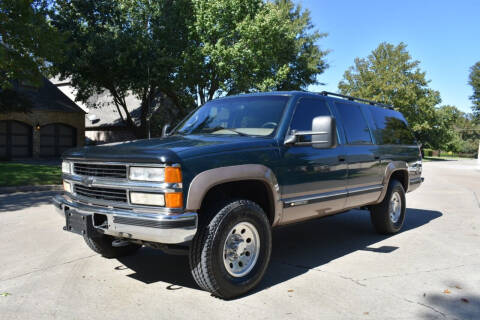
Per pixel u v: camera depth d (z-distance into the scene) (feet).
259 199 13.70
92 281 13.28
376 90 148.46
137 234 10.86
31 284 12.97
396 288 12.80
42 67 53.88
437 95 167.22
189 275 13.94
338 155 16.05
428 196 37.76
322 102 16.44
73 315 10.66
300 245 18.42
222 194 12.79
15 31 46.78
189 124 16.49
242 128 14.66
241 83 80.07
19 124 84.12
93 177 12.21
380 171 19.04
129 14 80.48
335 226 22.76
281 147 13.57
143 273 14.12
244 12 78.74
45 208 27.04
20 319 10.42
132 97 119.75
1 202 29.68
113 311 10.92
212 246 11.12
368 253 17.01
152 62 73.72
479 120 226.17
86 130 116.88
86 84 84.33
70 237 19.17
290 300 11.73
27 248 17.22
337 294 12.23
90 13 77.15
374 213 19.99
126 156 11.24
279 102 14.93
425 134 191.62
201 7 76.02
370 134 18.88
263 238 12.50
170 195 10.53
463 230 21.85
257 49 78.95
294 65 117.50
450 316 10.77
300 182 14.17
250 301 11.65
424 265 15.29
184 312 10.85
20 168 48.55
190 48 78.33
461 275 14.16
